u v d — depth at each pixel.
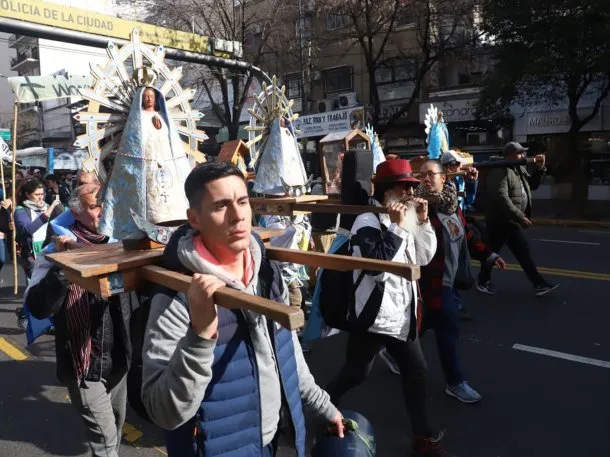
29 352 5.18
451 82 19.30
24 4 8.90
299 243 4.77
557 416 3.60
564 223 13.79
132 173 2.14
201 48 12.03
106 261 1.72
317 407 1.97
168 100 2.42
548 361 4.50
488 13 13.50
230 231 1.51
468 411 3.71
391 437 3.40
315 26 20.33
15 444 3.46
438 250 3.59
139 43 2.36
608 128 16.42
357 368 2.98
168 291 1.54
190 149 2.52
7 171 10.22
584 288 6.69
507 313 5.82
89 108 2.25
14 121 6.35
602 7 11.60
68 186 19.17
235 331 1.56
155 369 1.43
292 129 5.25
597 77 14.21
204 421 1.50
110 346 2.51
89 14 9.80
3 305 6.91
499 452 3.20
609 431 3.39
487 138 18.83
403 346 2.98
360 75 21.50
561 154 17.45
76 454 3.35
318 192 7.70
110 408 2.62
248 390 1.56
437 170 3.76
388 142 20.94
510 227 6.28
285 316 1.06
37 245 6.18
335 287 2.87
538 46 12.81
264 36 19.52
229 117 20.30
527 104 16.11
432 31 17.39
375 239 2.75
